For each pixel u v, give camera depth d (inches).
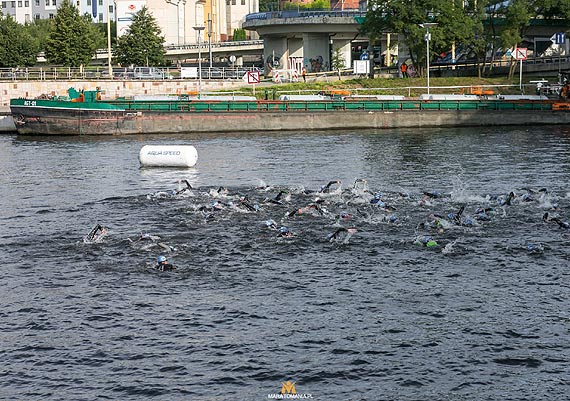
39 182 2578.7
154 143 3668.8
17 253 1686.8
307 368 1122.0
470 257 1611.7
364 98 4372.5
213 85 5191.9
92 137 3971.5
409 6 5009.8
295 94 4852.4
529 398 1040.2
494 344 1190.9
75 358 1162.0
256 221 1934.1
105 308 1349.7
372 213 2003.0
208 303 1366.9
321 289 1430.9
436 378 1091.9
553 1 5147.6
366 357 1154.0
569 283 1448.1
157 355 1168.2
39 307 1357.0
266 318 1296.8
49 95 4591.5
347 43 7121.1
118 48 5999.0
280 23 6427.2
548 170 2672.2
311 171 2743.6
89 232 1851.6
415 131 4101.9
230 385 1079.0
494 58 5777.6
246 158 3107.8
